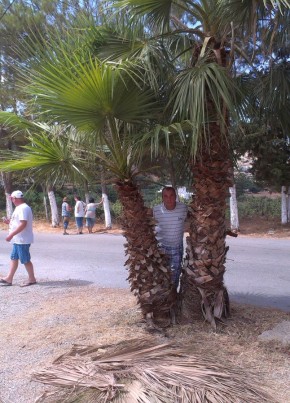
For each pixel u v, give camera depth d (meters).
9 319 6.34
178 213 5.88
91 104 4.77
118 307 6.61
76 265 11.01
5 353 5.09
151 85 5.07
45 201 24.02
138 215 5.54
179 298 5.83
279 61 6.10
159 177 6.32
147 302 5.58
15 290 8.12
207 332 5.41
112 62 4.94
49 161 5.35
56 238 17.50
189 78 4.85
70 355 4.21
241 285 8.55
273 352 4.78
